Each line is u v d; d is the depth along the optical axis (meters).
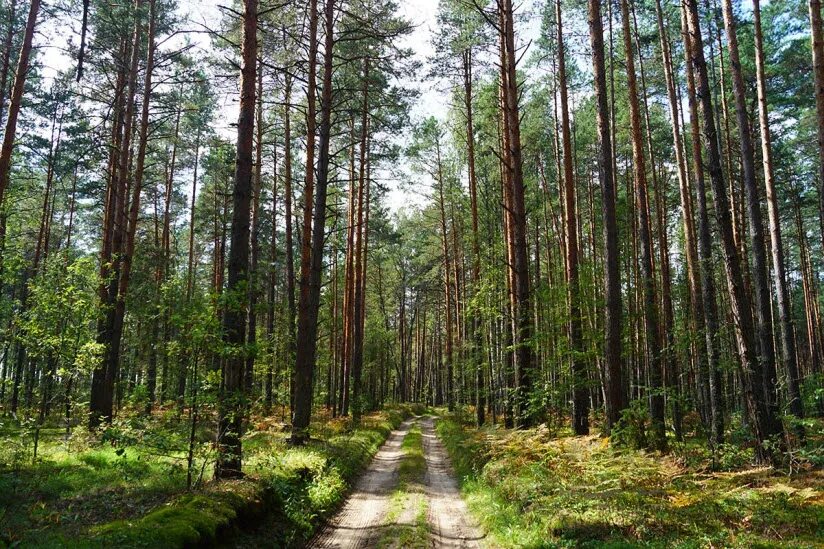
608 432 12.59
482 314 21.64
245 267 9.20
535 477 9.97
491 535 8.35
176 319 7.72
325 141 16.70
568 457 11.23
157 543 5.34
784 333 14.15
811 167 28.12
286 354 22.88
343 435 19.20
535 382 15.91
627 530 6.84
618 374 12.54
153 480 8.84
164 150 31.94
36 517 6.71
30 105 24.66
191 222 34.06
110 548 5.16
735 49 13.40
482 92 24.30
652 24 21.80
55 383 12.99
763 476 8.55
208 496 7.23
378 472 15.07
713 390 12.11
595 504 7.76
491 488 10.89
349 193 27.78
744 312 9.86
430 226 37.53
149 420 8.46
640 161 16.16
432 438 24.67
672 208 28.70
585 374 15.62
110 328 16.78
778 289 14.40
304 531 8.45
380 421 27.81
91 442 12.59
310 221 17.02
